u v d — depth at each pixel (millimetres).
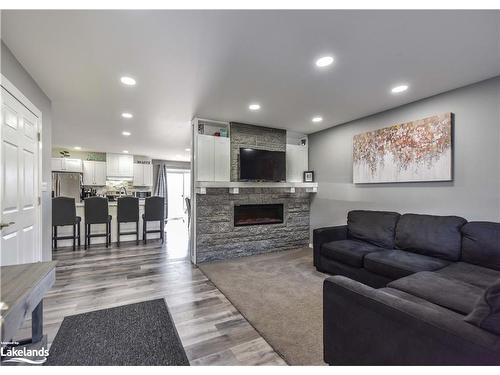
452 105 2703
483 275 1936
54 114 3609
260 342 1807
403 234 2770
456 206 2666
